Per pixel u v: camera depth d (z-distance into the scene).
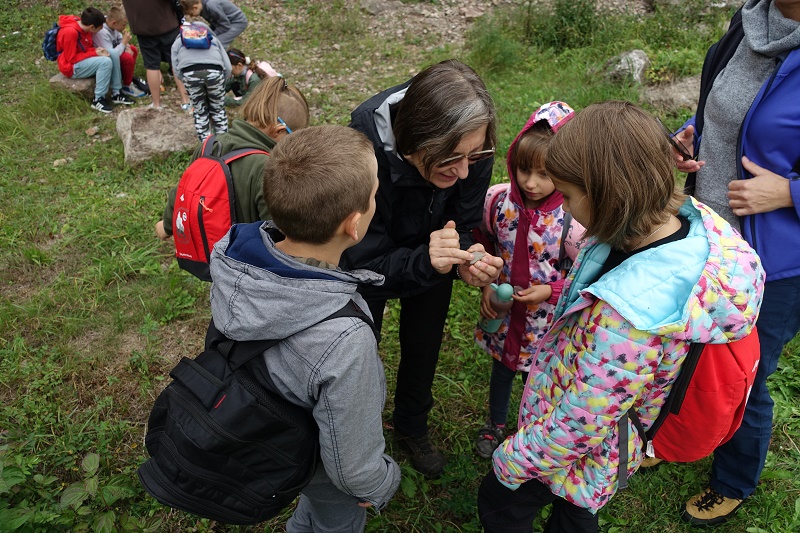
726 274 1.43
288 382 1.50
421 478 2.76
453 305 3.75
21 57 7.79
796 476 2.74
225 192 2.45
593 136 1.36
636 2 8.15
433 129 1.75
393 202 2.07
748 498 2.63
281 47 7.84
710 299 1.40
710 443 1.65
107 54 6.60
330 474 1.61
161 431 1.64
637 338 1.41
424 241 2.23
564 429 1.57
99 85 6.59
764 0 2.01
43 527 2.44
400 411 2.69
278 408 1.53
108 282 4.04
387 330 3.58
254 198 2.47
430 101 1.74
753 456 2.35
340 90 6.82
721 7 7.58
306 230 1.50
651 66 6.27
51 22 8.57
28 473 2.54
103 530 2.33
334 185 1.46
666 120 5.68
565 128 1.43
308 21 8.41
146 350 3.44
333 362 1.44
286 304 1.44
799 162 2.00
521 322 2.43
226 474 1.55
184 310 3.79
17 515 2.35
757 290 1.47
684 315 1.37
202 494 1.56
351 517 2.05
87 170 5.39
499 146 5.23
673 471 2.75
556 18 7.52
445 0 8.70
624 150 1.33
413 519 2.61
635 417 1.66
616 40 7.17
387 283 2.08
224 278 1.52
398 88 2.07
